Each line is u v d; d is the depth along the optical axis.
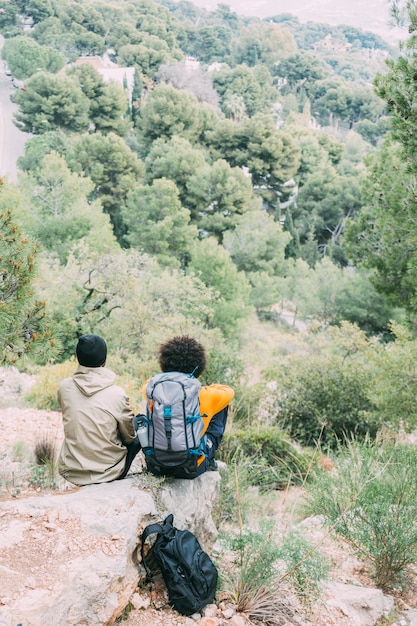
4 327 5.03
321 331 35.06
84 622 2.89
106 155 67.44
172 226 53.84
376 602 4.22
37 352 5.28
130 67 152.00
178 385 3.47
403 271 13.38
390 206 12.67
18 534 3.21
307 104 155.00
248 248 54.66
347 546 5.27
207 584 3.37
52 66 123.25
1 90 127.94
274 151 87.69
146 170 75.00
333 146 111.19
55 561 3.04
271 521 4.21
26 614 2.65
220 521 5.02
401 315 35.94
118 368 16.47
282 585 3.94
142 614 3.29
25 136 106.56
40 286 19.52
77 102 90.19
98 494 3.60
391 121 9.47
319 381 13.38
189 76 152.38
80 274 21.77
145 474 3.84
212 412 3.71
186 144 76.50
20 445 6.62
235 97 139.88
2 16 174.00
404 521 4.80
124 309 20.97
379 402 11.42
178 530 3.46
